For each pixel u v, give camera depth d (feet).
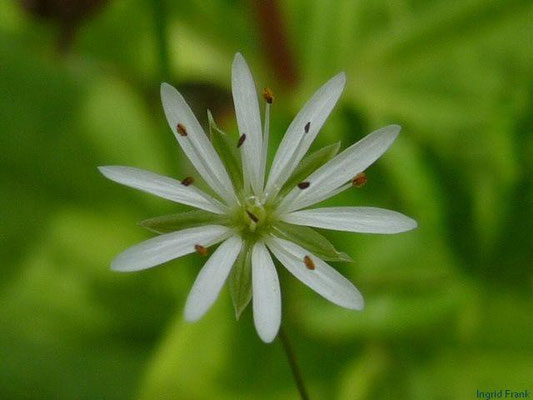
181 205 0.24
